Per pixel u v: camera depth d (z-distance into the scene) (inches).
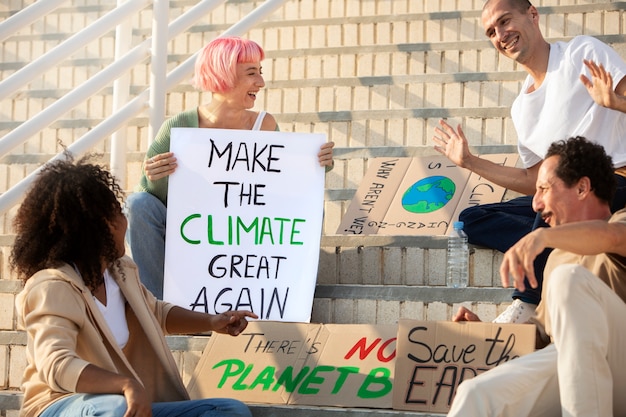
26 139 176.4
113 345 133.0
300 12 244.5
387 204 184.7
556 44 166.1
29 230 134.6
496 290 158.4
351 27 234.1
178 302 167.2
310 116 212.1
